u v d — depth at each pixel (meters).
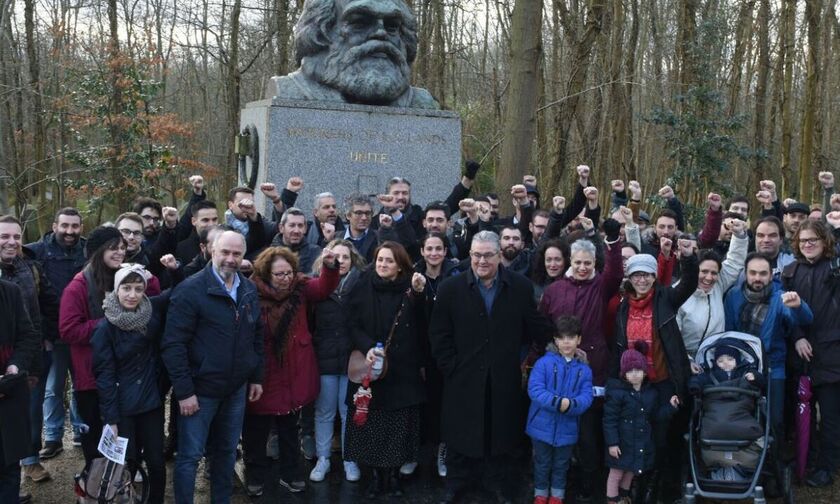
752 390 5.38
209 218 6.11
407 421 5.59
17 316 4.93
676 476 6.00
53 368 6.30
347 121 8.53
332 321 5.78
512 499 5.58
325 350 5.75
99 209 18.72
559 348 5.36
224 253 4.91
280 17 19.45
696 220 14.24
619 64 18.20
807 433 5.90
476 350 5.39
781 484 5.43
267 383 5.42
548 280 6.18
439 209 6.46
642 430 5.29
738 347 5.54
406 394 5.54
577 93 15.12
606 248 6.00
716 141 14.25
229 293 4.97
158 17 26.53
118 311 4.81
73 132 19.77
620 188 7.23
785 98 17.84
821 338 5.86
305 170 8.38
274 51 25.34
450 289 5.48
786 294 5.40
